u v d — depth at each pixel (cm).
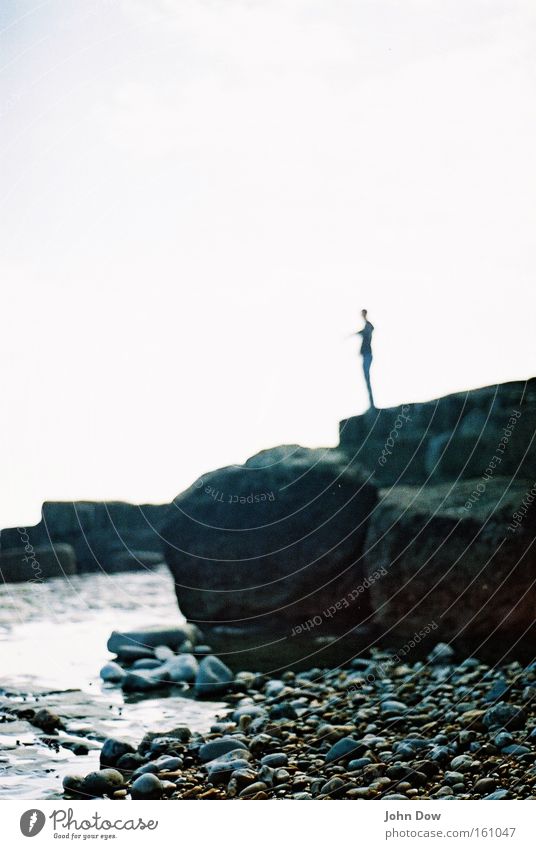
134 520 1755
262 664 881
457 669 810
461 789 529
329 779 543
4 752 598
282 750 600
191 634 980
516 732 611
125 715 697
